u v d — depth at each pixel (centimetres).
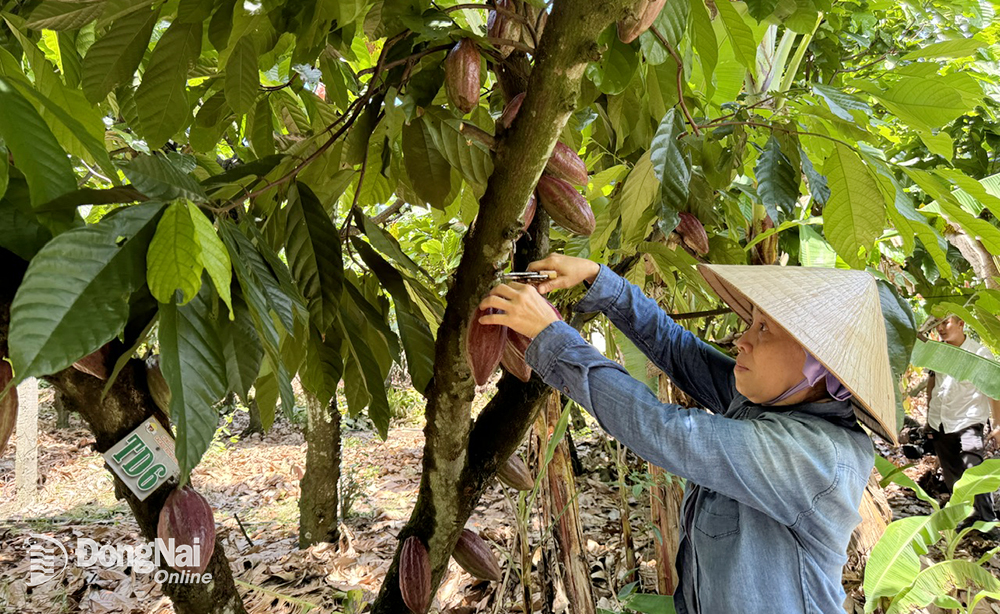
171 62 132
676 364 169
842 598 127
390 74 124
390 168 171
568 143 175
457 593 322
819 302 121
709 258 192
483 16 187
